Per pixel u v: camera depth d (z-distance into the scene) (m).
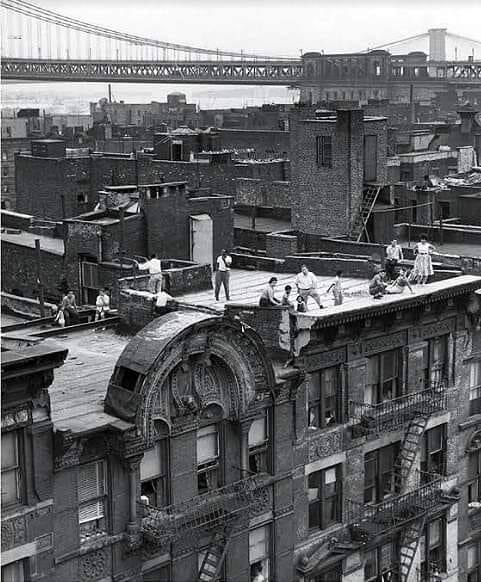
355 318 39.78
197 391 35.31
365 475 42.69
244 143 122.25
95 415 33.31
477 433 48.03
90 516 33.00
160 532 33.50
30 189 102.31
